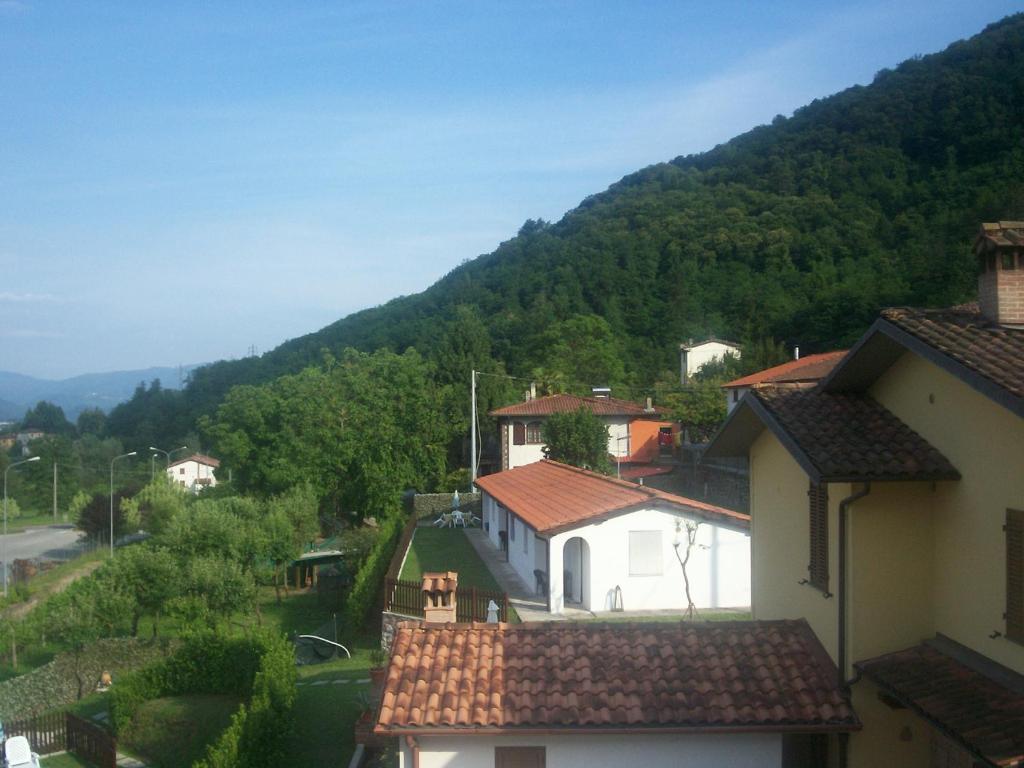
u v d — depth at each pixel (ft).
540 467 135.64
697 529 79.15
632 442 187.83
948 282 201.57
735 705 36.70
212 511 112.37
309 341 414.41
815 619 41.22
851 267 260.83
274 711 55.72
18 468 335.88
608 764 36.52
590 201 505.25
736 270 303.89
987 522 33.09
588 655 40.22
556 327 271.90
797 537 44.27
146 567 98.84
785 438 38.88
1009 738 27.76
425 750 36.45
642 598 80.18
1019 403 28.04
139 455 394.11
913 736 36.83
